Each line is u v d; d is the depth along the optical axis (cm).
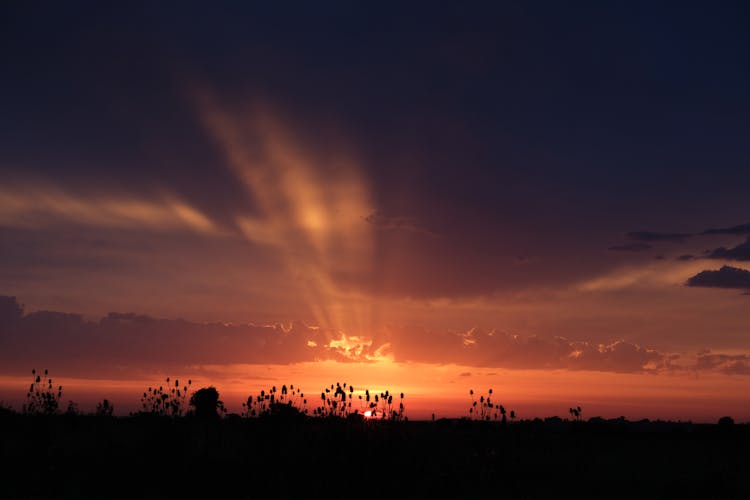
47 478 1889
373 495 1900
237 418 2906
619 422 6012
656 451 3497
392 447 2380
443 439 3036
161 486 1891
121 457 2148
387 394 2927
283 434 2452
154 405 2672
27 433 2356
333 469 2091
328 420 2700
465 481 2173
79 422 2761
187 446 2330
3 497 1709
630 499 2091
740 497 2217
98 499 1750
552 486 2250
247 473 2006
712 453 3462
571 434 4431
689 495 2217
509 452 2834
